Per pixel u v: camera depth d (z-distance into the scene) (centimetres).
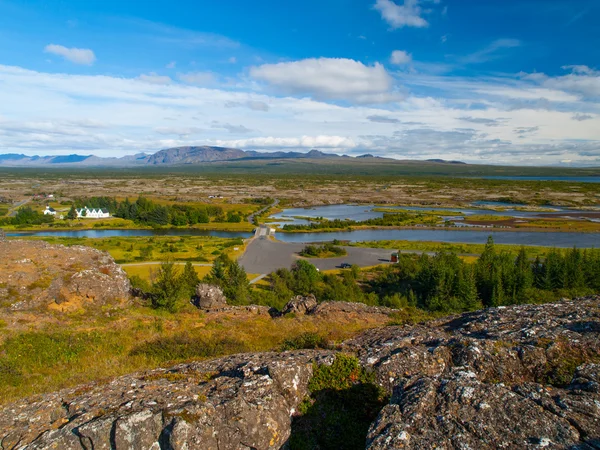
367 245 12162
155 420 1038
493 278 5991
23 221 16112
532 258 9506
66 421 1145
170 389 1252
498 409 986
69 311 2562
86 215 18238
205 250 11269
